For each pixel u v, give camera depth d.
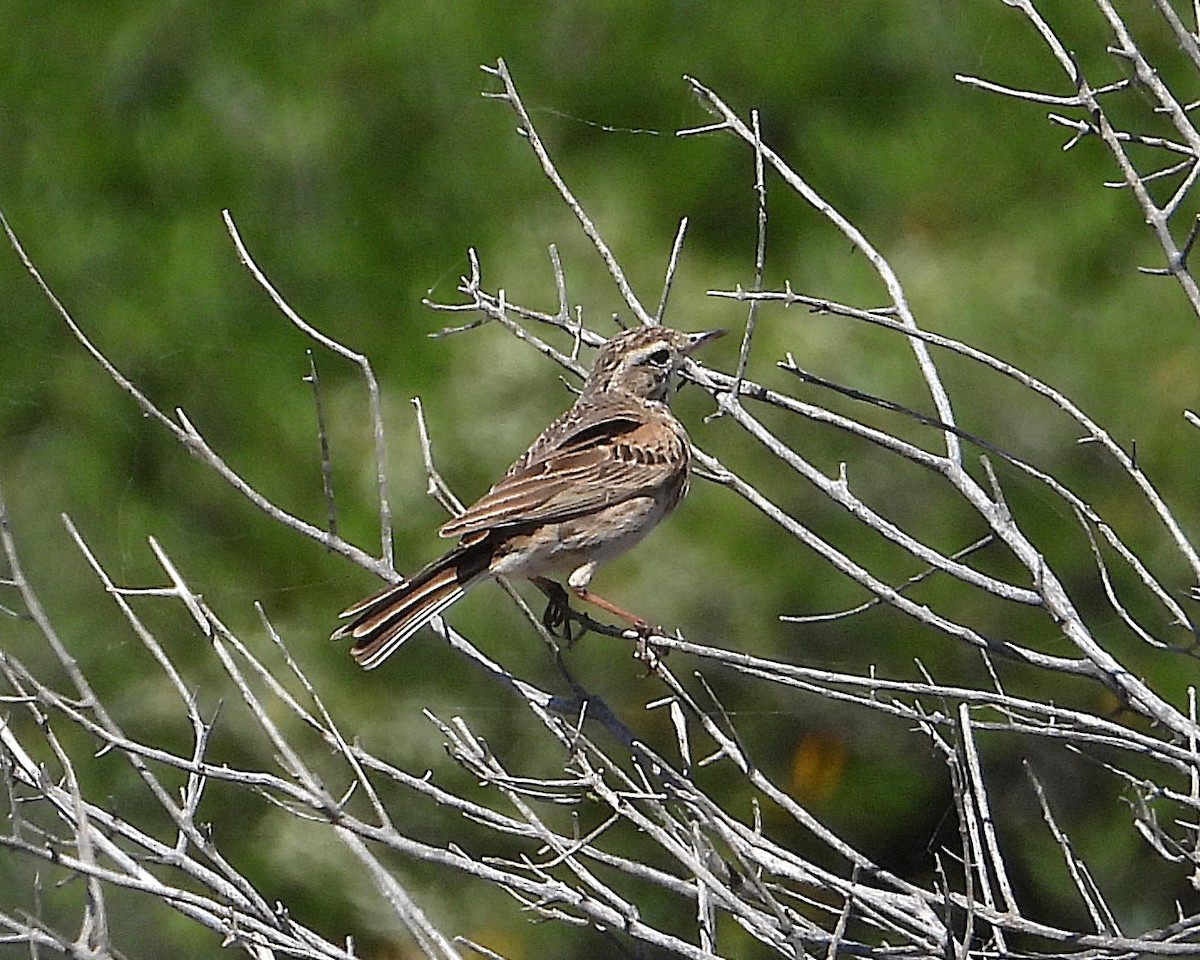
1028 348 14.12
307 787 7.19
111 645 14.41
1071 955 7.48
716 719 13.73
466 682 13.77
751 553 13.67
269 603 14.43
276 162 16.25
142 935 13.36
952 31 15.89
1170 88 15.46
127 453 15.22
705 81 16.02
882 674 13.79
